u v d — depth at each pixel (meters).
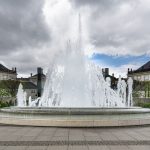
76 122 15.91
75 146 10.74
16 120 16.84
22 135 13.25
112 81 93.38
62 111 16.75
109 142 11.55
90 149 10.23
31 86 118.38
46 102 29.70
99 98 29.17
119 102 31.55
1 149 10.20
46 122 16.22
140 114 17.55
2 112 17.92
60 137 12.70
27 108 20.42
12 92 88.81
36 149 10.20
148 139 12.26
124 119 16.62
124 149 10.25
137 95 79.31
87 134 13.59
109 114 16.50
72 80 28.33
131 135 13.33
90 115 16.34
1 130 14.90
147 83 87.69
